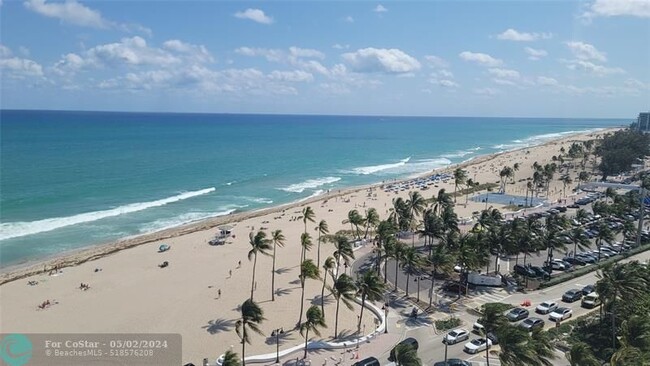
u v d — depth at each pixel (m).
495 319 50.09
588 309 70.88
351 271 91.00
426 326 67.00
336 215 139.00
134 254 102.44
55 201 143.88
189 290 82.38
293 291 82.00
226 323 69.69
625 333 49.81
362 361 54.81
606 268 61.91
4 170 185.50
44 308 74.94
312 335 65.31
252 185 188.75
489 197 161.50
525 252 85.75
